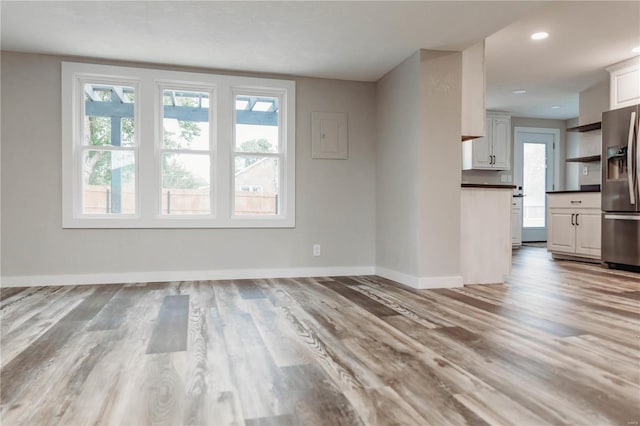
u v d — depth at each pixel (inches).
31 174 149.7
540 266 203.3
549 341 88.4
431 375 70.3
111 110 159.6
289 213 173.8
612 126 190.2
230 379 68.5
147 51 147.5
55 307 117.8
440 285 148.1
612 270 190.1
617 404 60.1
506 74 207.5
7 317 107.0
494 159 285.9
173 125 165.6
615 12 138.3
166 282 158.6
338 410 58.0
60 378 68.7
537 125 309.6
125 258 157.6
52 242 151.5
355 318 106.6
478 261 156.3
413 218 150.2
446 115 148.5
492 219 157.9
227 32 131.9
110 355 79.5
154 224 159.5
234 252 168.6
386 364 75.2
